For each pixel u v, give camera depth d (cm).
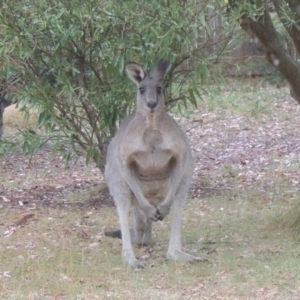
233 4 1196
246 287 1002
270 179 1811
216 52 1452
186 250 1213
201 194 1683
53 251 1232
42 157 2219
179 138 1125
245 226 1363
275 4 1203
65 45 1362
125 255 1138
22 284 1051
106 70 1384
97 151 1498
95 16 1236
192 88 1434
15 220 1503
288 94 2877
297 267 1077
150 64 1257
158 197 1201
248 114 2616
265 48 1274
